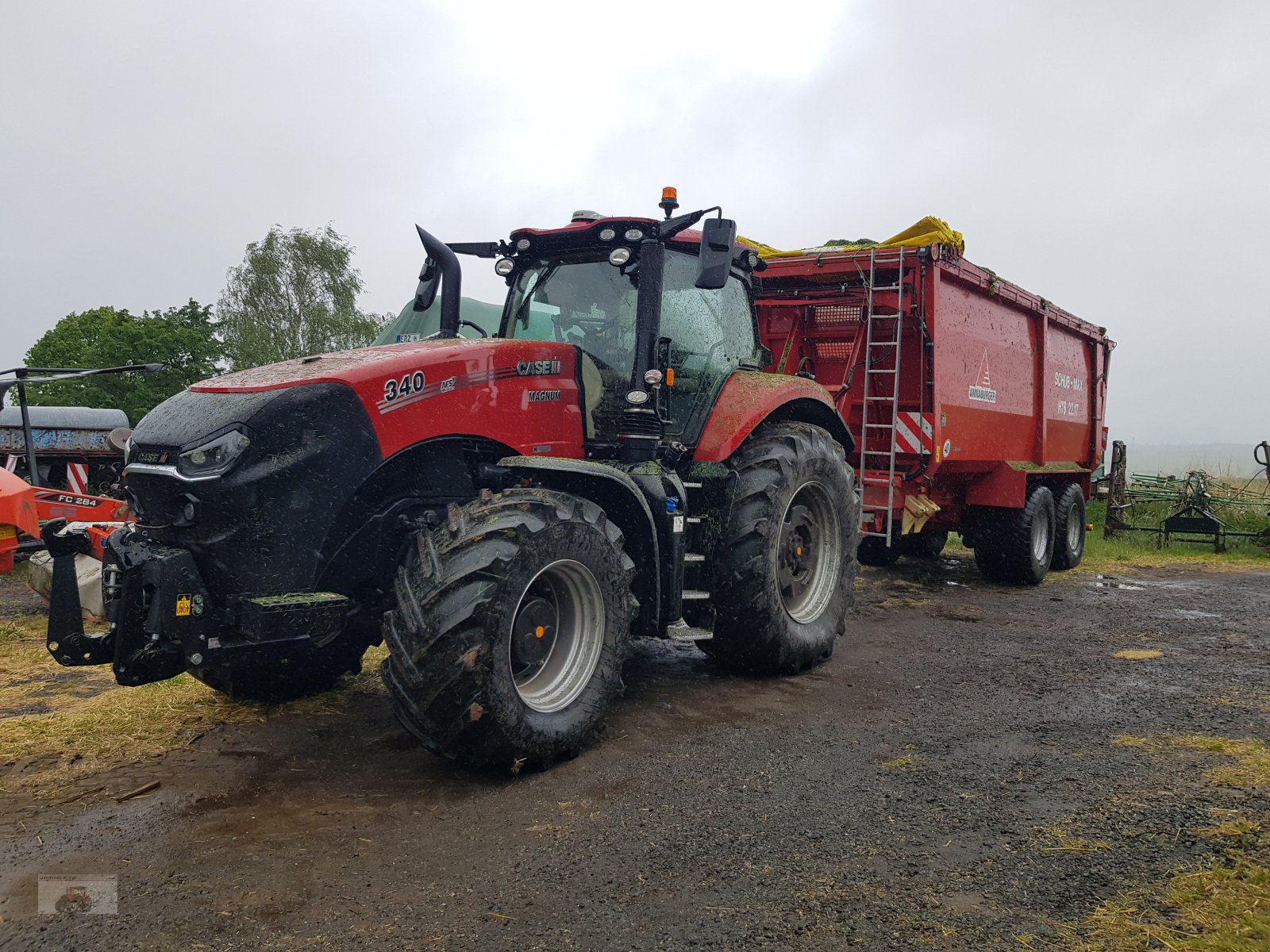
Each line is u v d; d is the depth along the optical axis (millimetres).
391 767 3766
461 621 3361
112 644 3535
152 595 3398
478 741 3506
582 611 3996
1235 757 3803
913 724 4355
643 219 4578
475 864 2889
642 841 3051
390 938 2451
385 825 3189
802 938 2420
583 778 3650
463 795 3473
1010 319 8938
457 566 3463
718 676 5289
